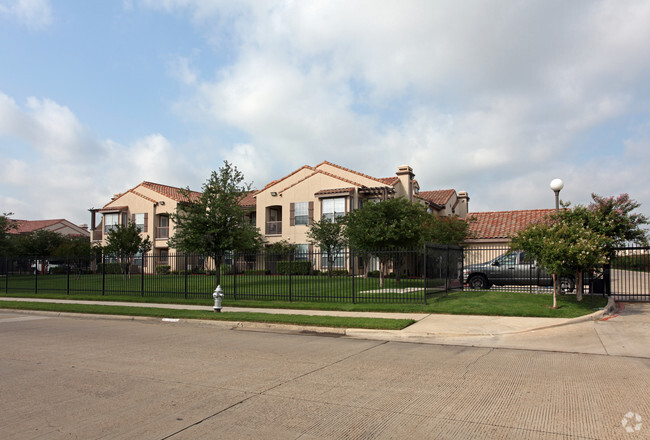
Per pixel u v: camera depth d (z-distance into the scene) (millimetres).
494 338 10383
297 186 32750
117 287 23234
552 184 15086
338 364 7832
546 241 13172
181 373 7164
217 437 4492
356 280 21703
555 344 9586
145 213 38844
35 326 13016
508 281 19219
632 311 13734
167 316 13961
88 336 11117
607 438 4418
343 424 4836
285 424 4844
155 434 4586
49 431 4684
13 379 6816
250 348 9438
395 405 5484
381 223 19656
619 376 6848
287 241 31875
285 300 16891
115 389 6246
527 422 4867
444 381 6621
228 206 20641
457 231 26047
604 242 13523
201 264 26391
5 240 33594
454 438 4441
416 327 11320
